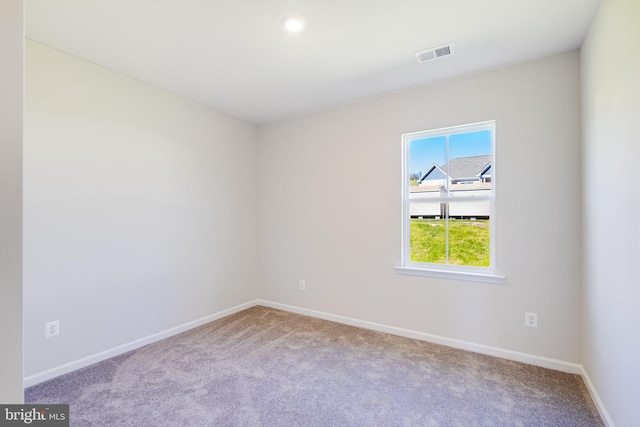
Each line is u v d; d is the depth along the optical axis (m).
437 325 2.85
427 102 2.90
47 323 2.21
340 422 1.78
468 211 2.79
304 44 2.22
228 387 2.13
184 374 2.30
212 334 3.08
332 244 3.48
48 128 2.22
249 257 4.00
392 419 1.81
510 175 2.52
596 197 1.90
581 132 2.23
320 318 3.56
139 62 2.48
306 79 2.79
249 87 2.96
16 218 0.75
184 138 3.20
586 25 1.99
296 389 2.11
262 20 1.94
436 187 2.94
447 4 1.79
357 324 3.30
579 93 2.26
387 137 3.12
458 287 2.75
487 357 2.56
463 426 1.74
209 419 1.80
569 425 1.75
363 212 3.27
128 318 2.70
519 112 2.48
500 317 2.56
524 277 2.47
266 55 2.37
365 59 2.43
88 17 1.89
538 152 2.41
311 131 3.64
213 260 3.51
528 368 2.38
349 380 2.22
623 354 1.51
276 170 3.95
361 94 3.12
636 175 1.36
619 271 1.55
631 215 1.41
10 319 0.74
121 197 2.66
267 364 2.46
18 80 0.75
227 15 1.88
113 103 2.61
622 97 1.49
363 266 3.27
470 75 2.68
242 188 3.90
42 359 2.18
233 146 3.77
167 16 1.89
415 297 2.96
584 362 2.20
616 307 1.59
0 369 0.73
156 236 2.94
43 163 2.20
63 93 2.31
